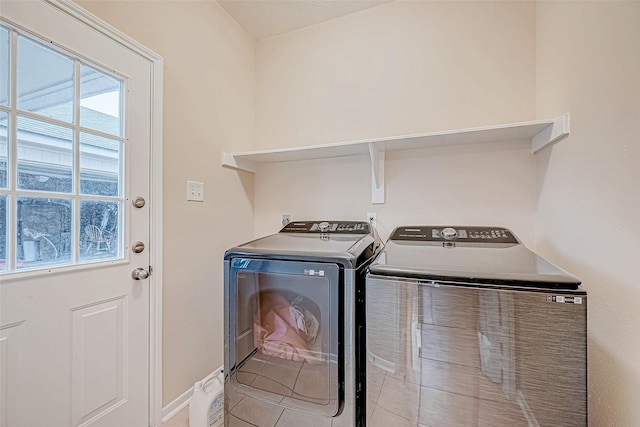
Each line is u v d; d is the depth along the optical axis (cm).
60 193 113
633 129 81
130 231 138
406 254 118
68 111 115
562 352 77
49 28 108
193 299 172
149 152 147
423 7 187
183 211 166
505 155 168
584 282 108
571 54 119
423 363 90
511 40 168
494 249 127
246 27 219
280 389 114
